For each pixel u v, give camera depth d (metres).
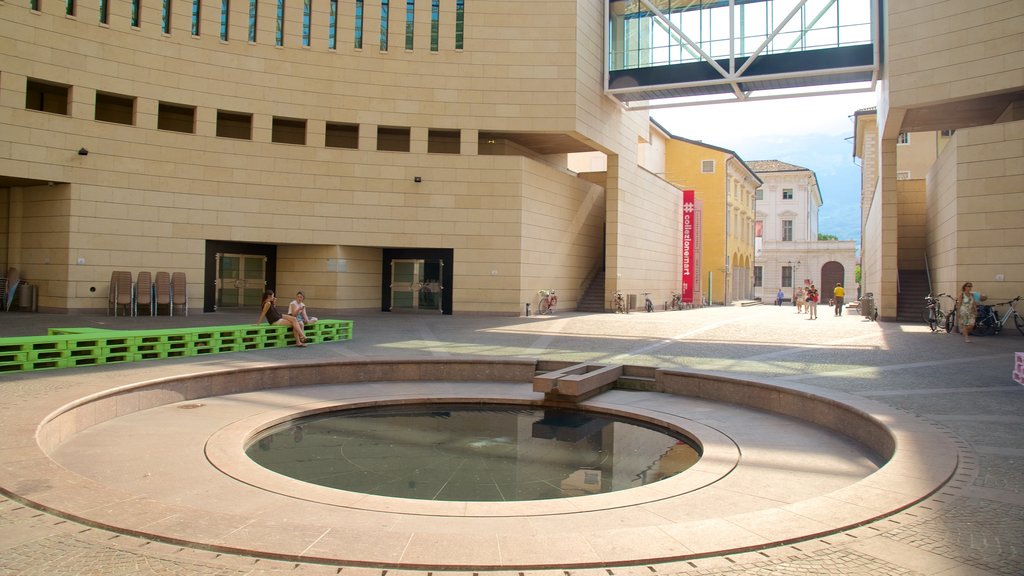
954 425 7.52
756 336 18.69
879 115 26.17
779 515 4.70
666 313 31.62
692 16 26.41
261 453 7.63
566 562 3.92
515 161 25.89
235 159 23.73
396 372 12.41
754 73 25.17
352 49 25.12
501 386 12.05
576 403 10.55
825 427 8.92
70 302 20.89
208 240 23.59
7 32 19.59
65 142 20.72
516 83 26.08
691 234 40.31
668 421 9.26
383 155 25.38
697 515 5.47
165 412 9.15
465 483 6.60
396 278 26.72
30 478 5.08
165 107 23.98
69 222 20.88
